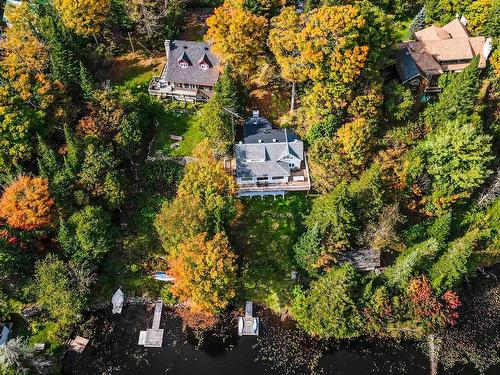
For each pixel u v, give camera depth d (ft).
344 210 230.07
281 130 278.05
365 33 258.37
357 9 253.24
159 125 289.94
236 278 237.86
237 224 261.85
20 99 250.78
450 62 298.56
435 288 232.53
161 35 312.71
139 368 233.76
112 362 234.99
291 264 256.52
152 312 249.96
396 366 234.38
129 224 264.11
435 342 239.71
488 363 234.99
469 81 252.62
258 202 270.67
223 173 248.73
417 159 247.70
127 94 280.10
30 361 214.48
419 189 252.83
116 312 248.11
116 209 263.90
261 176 265.13
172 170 274.98
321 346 240.12
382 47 263.49
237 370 233.76
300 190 270.67
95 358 235.81
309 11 269.85
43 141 252.62
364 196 239.09
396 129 268.41
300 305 241.76
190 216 225.76
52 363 230.89
